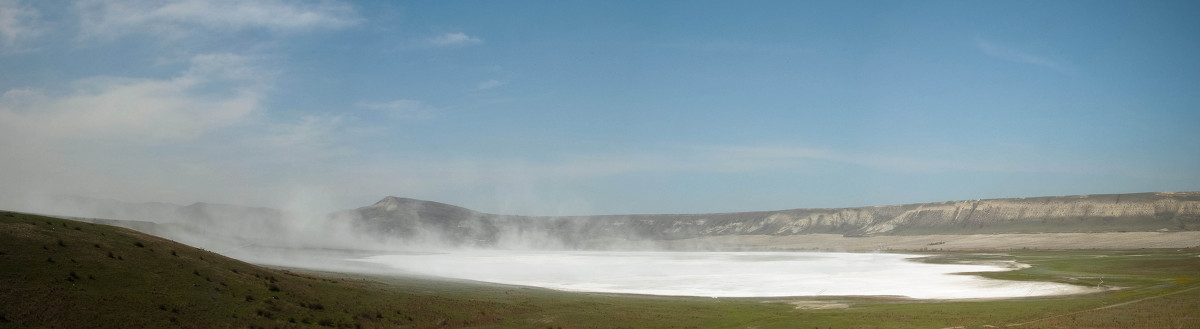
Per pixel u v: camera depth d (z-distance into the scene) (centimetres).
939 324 5241
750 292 8494
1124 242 19825
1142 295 6950
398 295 5934
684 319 5634
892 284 9306
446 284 8244
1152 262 11331
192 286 4744
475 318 5316
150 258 5072
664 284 9712
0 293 3934
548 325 5162
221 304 4562
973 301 7075
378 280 8169
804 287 9112
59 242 4847
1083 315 5428
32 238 4788
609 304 6506
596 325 5225
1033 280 9269
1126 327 4728
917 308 6325
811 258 17100
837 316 5800
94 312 4003
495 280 10256
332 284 5900
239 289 4938
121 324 3950
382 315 5075
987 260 14275
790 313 6066
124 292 4356
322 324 4625
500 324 5153
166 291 4541
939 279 9919
